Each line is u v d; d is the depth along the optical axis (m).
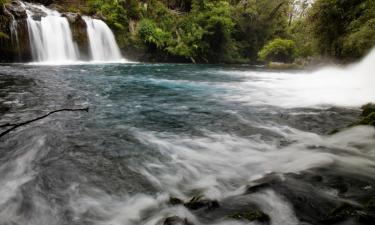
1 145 4.51
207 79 15.54
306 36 21.78
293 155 4.38
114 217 2.86
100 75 14.93
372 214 2.71
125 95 9.55
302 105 8.47
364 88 11.62
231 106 8.21
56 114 6.53
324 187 3.34
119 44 28.52
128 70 18.94
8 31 19.89
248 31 43.03
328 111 7.60
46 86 10.31
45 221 2.77
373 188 3.32
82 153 4.33
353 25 16.44
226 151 4.58
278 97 9.84
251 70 23.80
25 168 3.77
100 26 26.59
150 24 30.55
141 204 3.09
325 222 2.70
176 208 2.96
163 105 8.16
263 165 4.06
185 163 4.11
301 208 2.95
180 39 32.75
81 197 3.17
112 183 3.49
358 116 7.00
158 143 4.88
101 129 5.58
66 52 23.69
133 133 5.38
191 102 8.73
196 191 3.36
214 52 37.12
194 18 35.06
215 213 2.86
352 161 4.09
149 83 12.83
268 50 33.25
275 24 43.69
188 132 5.55
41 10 23.09
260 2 42.09
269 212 2.88
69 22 23.91
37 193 3.20
